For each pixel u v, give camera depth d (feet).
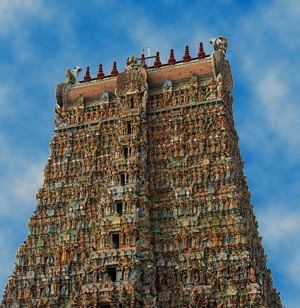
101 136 268.82
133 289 218.79
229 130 255.91
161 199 245.24
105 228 235.20
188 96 260.83
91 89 281.95
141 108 260.21
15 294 248.32
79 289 235.81
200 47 276.82
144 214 239.09
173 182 245.86
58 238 253.24
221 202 234.79
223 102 255.91
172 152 251.19
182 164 247.29
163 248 236.22
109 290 221.87
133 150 249.75
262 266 246.06
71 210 256.32
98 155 265.54
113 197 241.35
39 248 254.47
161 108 262.47
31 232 259.19
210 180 240.73
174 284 228.22
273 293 249.14
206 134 250.57
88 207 255.09
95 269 228.22
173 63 278.67
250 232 237.04
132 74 267.59
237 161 256.52
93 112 275.59
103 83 282.15
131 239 230.07
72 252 248.32
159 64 281.13
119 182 245.45
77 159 268.62
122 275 224.12
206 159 244.22
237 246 224.12
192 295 220.84
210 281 222.28
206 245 229.04
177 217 238.07
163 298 226.99
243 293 216.13
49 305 241.35
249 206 251.39
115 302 218.59
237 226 227.40
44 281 247.09
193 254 228.43
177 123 256.52
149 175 251.19
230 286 218.18
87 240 248.52
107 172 254.47
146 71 269.85
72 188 262.88
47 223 259.19
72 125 275.59
